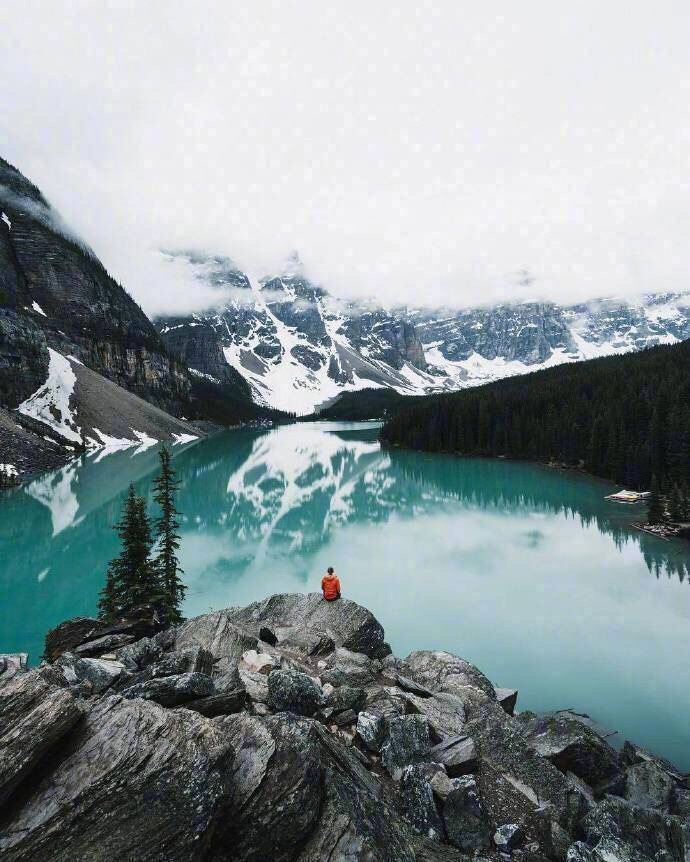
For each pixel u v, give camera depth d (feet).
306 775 25.59
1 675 27.61
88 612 111.86
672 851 30.91
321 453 442.09
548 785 35.94
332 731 39.24
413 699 47.78
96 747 24.14
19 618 108.58
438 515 205.98
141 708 26.86
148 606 73.67
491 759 39.06
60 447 358.43
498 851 29.63
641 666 85.76
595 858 28.50
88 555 149.59
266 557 151.64
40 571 136.67
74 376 490.90
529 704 74.95
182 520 200.54
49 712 24.58
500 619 105.19
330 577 71.82
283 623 68.23
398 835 26.45
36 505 209.77
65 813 21.02
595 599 115.75
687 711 72.69
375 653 64.59
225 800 23.50
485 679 58.44
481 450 409.69
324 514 209.97
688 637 96.63
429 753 37.86
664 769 43.29
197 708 35.47
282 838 22.98
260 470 335.88
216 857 22.13
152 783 22.50
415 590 122.01
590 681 81.15
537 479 292.20
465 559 146.82
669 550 153.17
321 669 55.52
